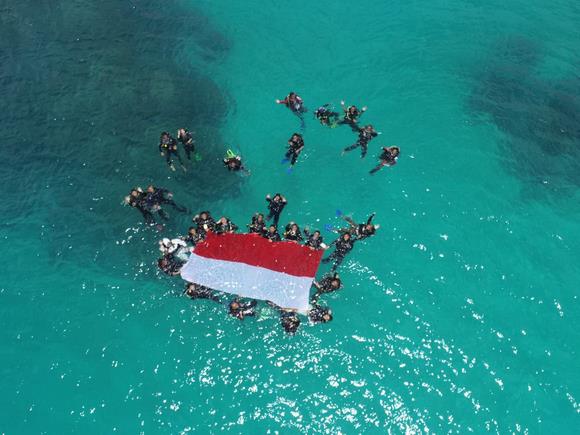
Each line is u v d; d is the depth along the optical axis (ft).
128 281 55.62
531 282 56.39
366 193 63.72
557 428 47.50
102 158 65.62
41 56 75.10
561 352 51.75
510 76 76.69
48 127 67.92
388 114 71.92
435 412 48.19
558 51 80.53
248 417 47.88
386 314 53.83
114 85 73.00
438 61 78.23
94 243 58.39
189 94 73.31
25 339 51.47
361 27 83.15
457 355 51.37
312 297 53.52
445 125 70.54
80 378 49.37
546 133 70.08
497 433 47.29
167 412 47.91
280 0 86.94
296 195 63.62
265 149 68.03
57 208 61.05
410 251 58.59
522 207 62.59
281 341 51.78
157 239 58.95
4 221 59.57
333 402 48.60
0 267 56.13
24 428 46.57
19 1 81.05
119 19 81.56
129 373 49.88
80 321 52.80
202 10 84.89
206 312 53.47
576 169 66.39
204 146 67.87
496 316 53.98
